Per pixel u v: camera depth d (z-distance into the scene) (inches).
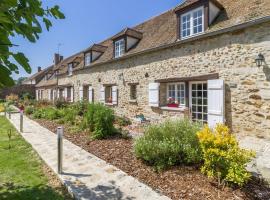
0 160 233.0
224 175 163.3
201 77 337.4
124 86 524.1
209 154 166.7
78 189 161.3
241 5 317.4
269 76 259.3
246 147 259.8
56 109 620.7
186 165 203.0
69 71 893.8
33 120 569.6
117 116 514.3
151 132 233.0
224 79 307.3
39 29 75.3
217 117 309.9
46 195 154.8
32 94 1662.2
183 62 370.3
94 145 286.4
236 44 292.2
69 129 398.3
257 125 271.9
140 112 472.1
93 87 677.9
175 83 401.1
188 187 161.6
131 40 521.0
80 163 219.8
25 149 280.1
